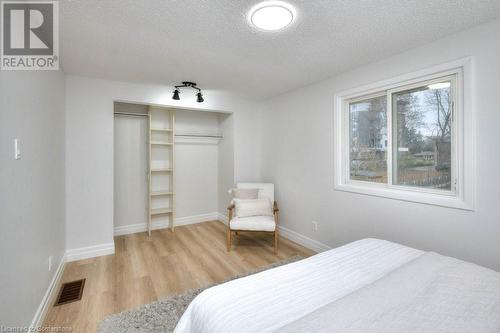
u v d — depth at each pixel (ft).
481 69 5.71
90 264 8.84
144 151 12.85
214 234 12.34
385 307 3.18
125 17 5.43
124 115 12.29
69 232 9.09
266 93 11.93
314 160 10.26
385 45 6.81
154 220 13.23
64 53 7.27
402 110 7.62
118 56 7.51
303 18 5.48
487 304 3.21
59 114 7.93
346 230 8.98
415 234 7.00
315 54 7.42
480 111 5.73
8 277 3.99
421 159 7.16
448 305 3.21
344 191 9.03
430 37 6.35
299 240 11.00
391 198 7.57
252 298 3.55
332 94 9.41
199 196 14.66
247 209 10.68
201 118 14.57
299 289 3.81
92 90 9.48
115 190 12.16
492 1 4.87
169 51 7.19
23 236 4.66
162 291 7.09
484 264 5.69
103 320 5.77
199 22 5.65
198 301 3.70
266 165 13.21
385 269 4.46
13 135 4.26
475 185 5.81
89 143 9.41
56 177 7.47
